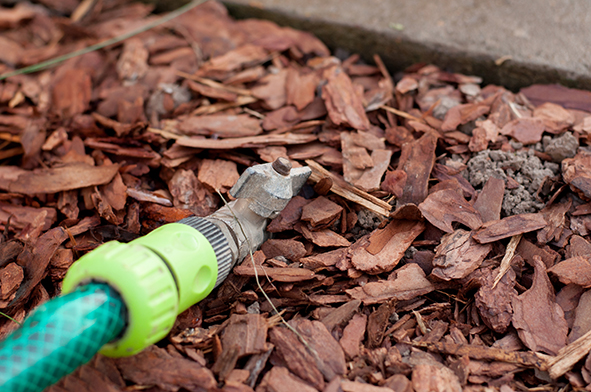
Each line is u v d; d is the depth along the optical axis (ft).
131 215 1.02
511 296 0.89
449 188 1.01
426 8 1.36
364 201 1.01
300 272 0.92
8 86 1.31
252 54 1.32
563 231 0.95
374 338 0.88
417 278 0.93
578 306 0.89
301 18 1.40
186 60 1.33
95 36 1.44
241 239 0.92
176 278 0.81
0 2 1.59
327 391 0.82
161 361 0.84
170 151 1.09
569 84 1.20
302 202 1.00
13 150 1.18
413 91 1.20
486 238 0.93
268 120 1.17
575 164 1.00
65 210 1.03
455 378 0.84
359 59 1.37
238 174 1.06
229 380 0.83
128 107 1.20
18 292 0.92
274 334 0.87
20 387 0.71
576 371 0.84
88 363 0.83
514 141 1.07
